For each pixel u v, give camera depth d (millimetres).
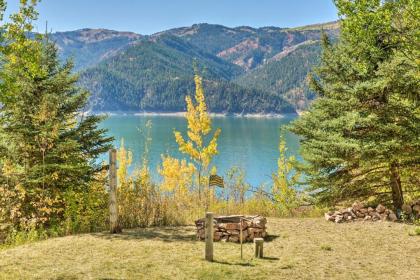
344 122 14383
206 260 9727
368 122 14156
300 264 9539
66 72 15617
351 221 13992
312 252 10562
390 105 14344
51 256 9812
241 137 137250
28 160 14891
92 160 16250
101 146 16438
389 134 14102
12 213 13812
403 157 13820
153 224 14312
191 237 12180
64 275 8438
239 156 87875
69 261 9422
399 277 8688
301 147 16281
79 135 15789
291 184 18156
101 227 14008
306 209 18953
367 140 14148
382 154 13922
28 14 11344
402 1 13211
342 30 14773
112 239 11688
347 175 15688
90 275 8477
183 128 174875
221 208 17344
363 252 10531
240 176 19922
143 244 11117
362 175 16078
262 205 18312
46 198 13953
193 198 18922
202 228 11875
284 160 18750
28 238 12344
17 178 14250
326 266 9414
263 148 103125
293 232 12750
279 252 10570
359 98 14711
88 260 9523
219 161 79562
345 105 14953
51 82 15172
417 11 12781
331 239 11836
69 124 15594
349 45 15102
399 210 14352
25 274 8445
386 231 12516
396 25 14500
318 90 16078
